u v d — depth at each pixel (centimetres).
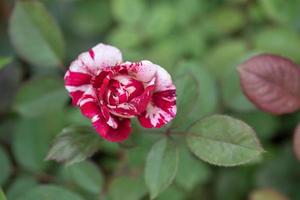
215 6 65
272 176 57
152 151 44
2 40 66
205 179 58
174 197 53
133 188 48
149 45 63
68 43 67
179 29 64
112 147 53
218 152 42
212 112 51
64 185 52
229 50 60
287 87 47
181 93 45
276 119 60
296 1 60
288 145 59
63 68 51
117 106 40
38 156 53
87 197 51
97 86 40
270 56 46
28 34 49
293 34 60
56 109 51
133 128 45
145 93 39
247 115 57
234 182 59
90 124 51
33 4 49
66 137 43
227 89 52
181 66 52
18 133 53
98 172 49
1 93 64
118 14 63
